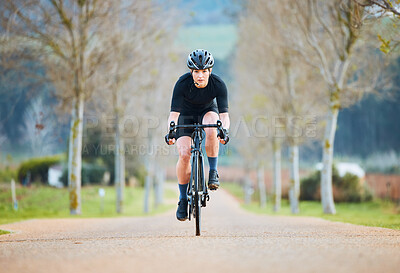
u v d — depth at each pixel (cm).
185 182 2636
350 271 1457
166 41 10781
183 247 2056
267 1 8831
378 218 6156
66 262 1677
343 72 7594
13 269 1557
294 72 10556
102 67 8894
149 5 8656
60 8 7488
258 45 10800
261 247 2022
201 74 2414
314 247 2012
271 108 11756
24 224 4669
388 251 1883
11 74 7938
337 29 7412
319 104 10338
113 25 8469
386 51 4188
